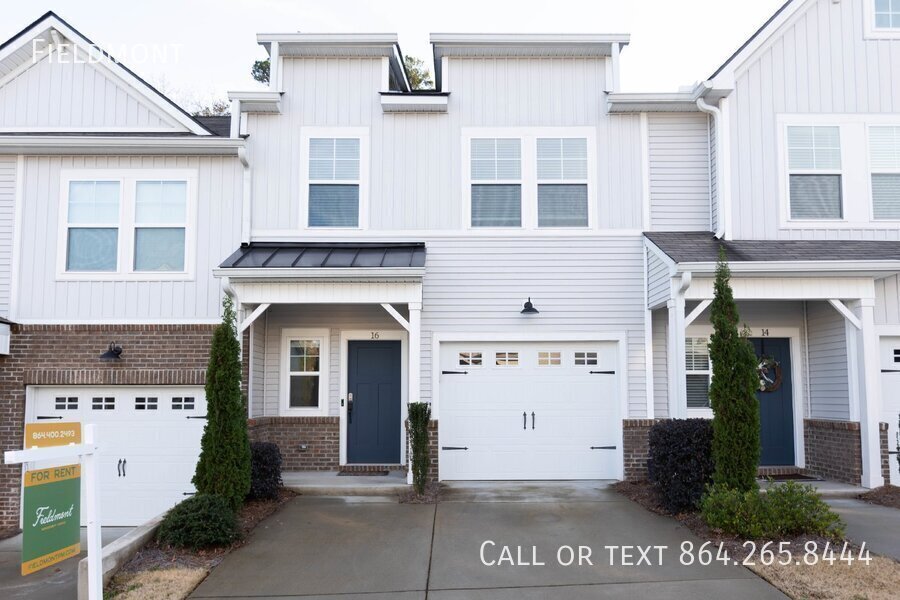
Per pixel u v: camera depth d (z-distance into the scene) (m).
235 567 6.63
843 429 10.23
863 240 10.77
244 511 8.55
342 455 11.29
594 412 10.85
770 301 11.37
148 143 10.60
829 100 10.96
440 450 10.75
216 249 10.85
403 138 11.23
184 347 10.60
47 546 5.21
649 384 10.79
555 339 10.87
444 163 11.18
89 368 10.53
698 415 11.09
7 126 11.25
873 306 9.91
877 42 11.11
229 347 8.22
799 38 11.05
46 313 10.62
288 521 8.24
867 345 9.84
